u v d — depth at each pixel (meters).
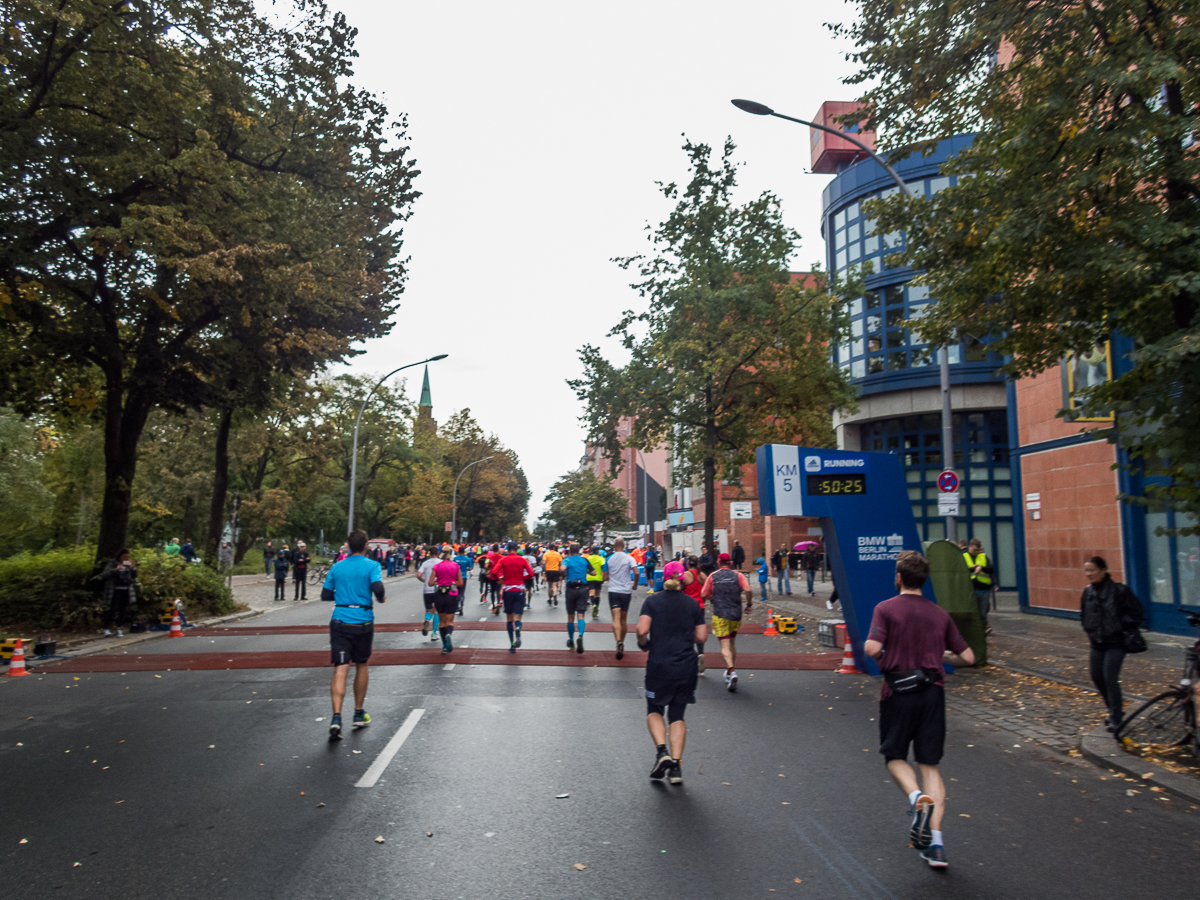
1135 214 7.28
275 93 16.81
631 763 6.91
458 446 79.00
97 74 13.59
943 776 6.64
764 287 25.31
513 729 8.16
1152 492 7.46
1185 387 6.87
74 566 19.48
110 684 11.21
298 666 12.62
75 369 18.39
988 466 29.89
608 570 13.10
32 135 12.98
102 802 5.81
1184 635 15.62
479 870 4.57
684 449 28.77
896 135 9.73
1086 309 7.80
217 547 26.81
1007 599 25.94
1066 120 7.69
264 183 16.19
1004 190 8.13
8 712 9.33
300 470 35.91
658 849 4.90
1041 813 5.67
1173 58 7.18
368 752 7.22
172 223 13.92
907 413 30.45
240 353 18.77
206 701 9.75
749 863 4.68
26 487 32.28
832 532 12.31
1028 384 21.19
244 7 15.59
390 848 4.90
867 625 12.11
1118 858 4.80
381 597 8.08
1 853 4.82
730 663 10.68
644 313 27.17
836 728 8.35
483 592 26.31
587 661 12.95
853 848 4.93
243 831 5.19
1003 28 8.12
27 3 11.48
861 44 9.45
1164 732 7.36
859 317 31.97
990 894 4.27
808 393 25.81
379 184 19.53
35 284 13.95
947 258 9.25
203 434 36.59
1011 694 10.11
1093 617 7.86
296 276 16.20
